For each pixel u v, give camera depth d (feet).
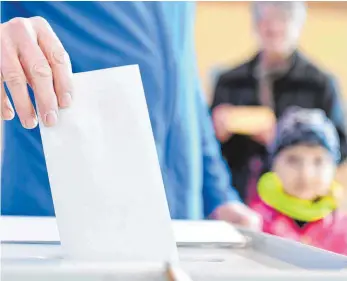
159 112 3.76
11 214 3.69
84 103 1.62
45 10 3.68
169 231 1.57
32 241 1.94
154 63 3.77
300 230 4.60
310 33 4.81
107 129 1.62
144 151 1.61
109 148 1.61
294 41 4.77
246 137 4.71
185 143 3.81
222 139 4.73
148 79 3.75
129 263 1.10
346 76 4.80
